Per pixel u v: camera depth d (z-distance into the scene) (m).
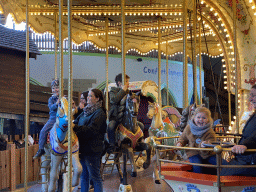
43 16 10.70
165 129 7.12
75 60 24.27
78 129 4.96
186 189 3.24
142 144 5.78
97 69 24.67
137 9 9.88
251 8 7.80
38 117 15.59
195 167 3.91
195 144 3.94
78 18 11.95
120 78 6.43
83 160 5.36
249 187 3.00
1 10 8.14
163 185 6.74
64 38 12.11
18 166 7.78
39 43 23.25
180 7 9.71
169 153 7.12
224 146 3.57
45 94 16.30
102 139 5.29
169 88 27.50
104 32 12.76
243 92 8.49
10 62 14.90
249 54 8.32
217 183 2.98
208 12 9.55
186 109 5.95
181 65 28.27
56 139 5.07
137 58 26.31
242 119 8.28
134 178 7.61
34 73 23.00
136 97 5.53
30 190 7.12
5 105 14.39
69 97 3.49
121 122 5.73
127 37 13.66
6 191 7.35
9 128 16.30
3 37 15.15
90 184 6.20
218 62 30.06
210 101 29.53
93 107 5.21
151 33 13.74
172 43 14.73
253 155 3.47
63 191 6.25
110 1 9.75
